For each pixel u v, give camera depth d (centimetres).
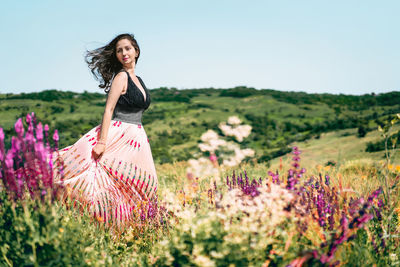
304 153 3459
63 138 8075
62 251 196
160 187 473
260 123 14450
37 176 207
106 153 330
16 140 201
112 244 271
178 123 15650
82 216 280
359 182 402
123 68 363
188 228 204
